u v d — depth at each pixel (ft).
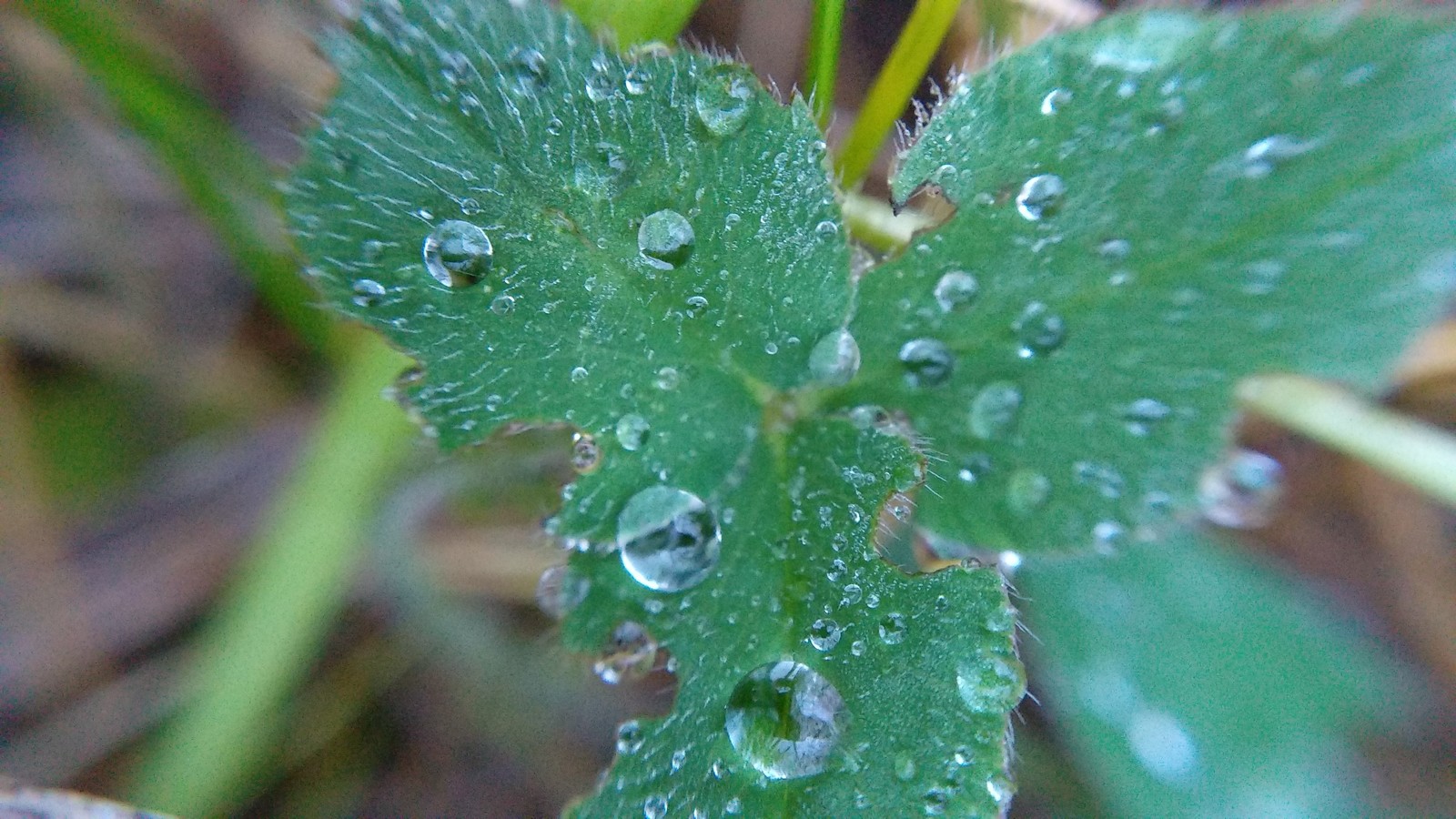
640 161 0.22
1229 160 0.22
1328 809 0.27
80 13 0.27
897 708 0.21
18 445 0.31
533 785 0.30
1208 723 0.27
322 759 0.30
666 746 0.22
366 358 0.27
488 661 0.30
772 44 0.28
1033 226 0.22
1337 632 0.28
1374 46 0.21
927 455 0.23
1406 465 0.26
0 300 0.31
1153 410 0.22
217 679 0.28
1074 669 0.27
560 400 0.22
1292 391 0.27
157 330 0.33
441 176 0.21
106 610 0.30
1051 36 0.22
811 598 0.22
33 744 0.29
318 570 0.28
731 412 0.22
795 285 0.22
